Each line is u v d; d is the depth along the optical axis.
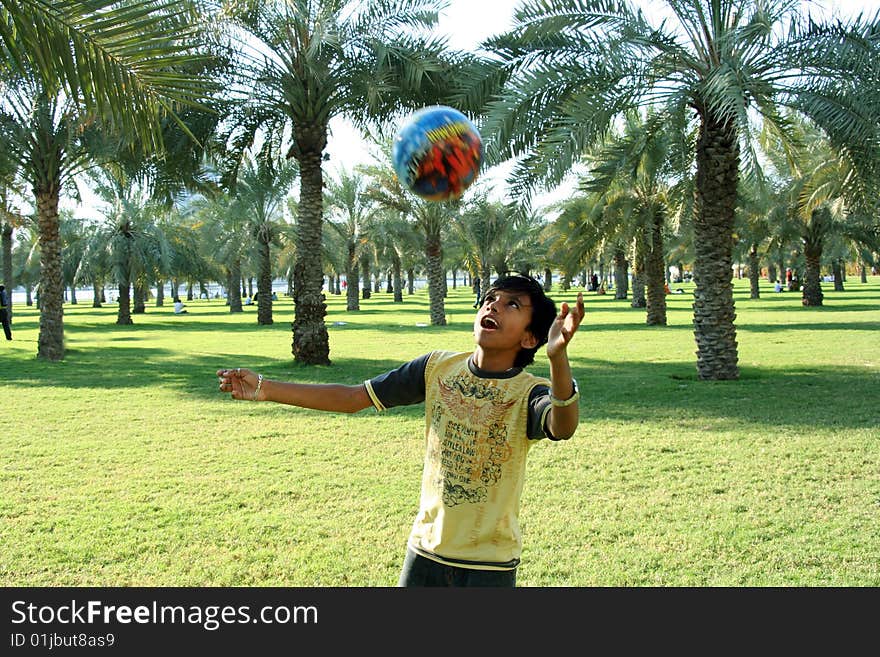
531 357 2.71
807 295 32.50
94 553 4.89
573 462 6.99
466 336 22.70
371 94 12.92
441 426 2.69
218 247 31.50
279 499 6.03
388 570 4.61
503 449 2.61
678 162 11.99
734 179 12.11
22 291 130.00
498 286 2.69
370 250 44.69
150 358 17.16
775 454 7.17
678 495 5.97
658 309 24.42
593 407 9.83
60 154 16.81
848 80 10.61
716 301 12.20
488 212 29.77
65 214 38.38
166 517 5.57
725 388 11.19
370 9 13.54
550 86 10.95
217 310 47.47
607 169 11.98
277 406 10.30
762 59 11.32
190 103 5.50
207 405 10.44
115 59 5.10
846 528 5.16
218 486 6.41
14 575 4.57
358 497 6.06
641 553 4.82
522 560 4.73
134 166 15.38
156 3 5.21
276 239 31.28
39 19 4.86
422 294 74.31
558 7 11.30
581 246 22.88
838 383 11.36
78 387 12.36
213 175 18.06
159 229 31.69
